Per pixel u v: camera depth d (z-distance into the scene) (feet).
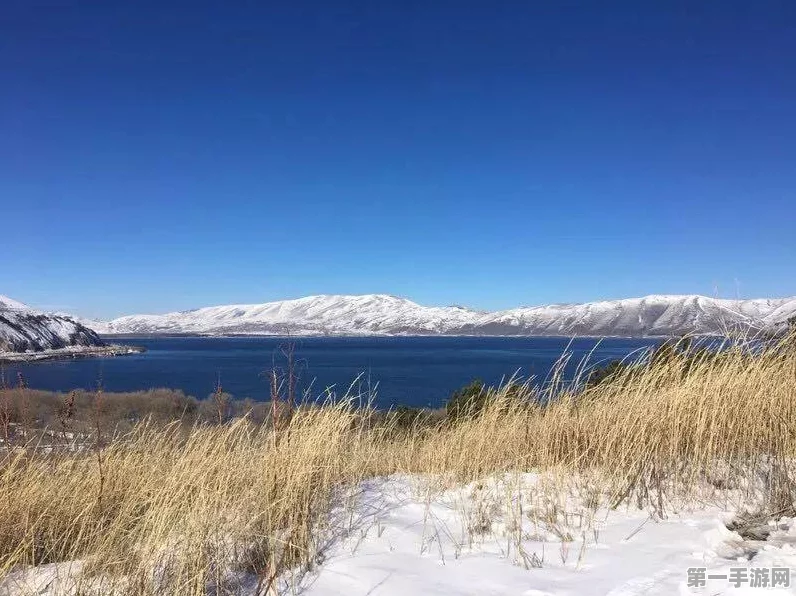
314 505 15.66
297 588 11.64
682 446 17.75
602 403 21.27
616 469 16.48
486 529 14.46
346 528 15.29
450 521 15.46
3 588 12.49
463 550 13.19
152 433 21.93
